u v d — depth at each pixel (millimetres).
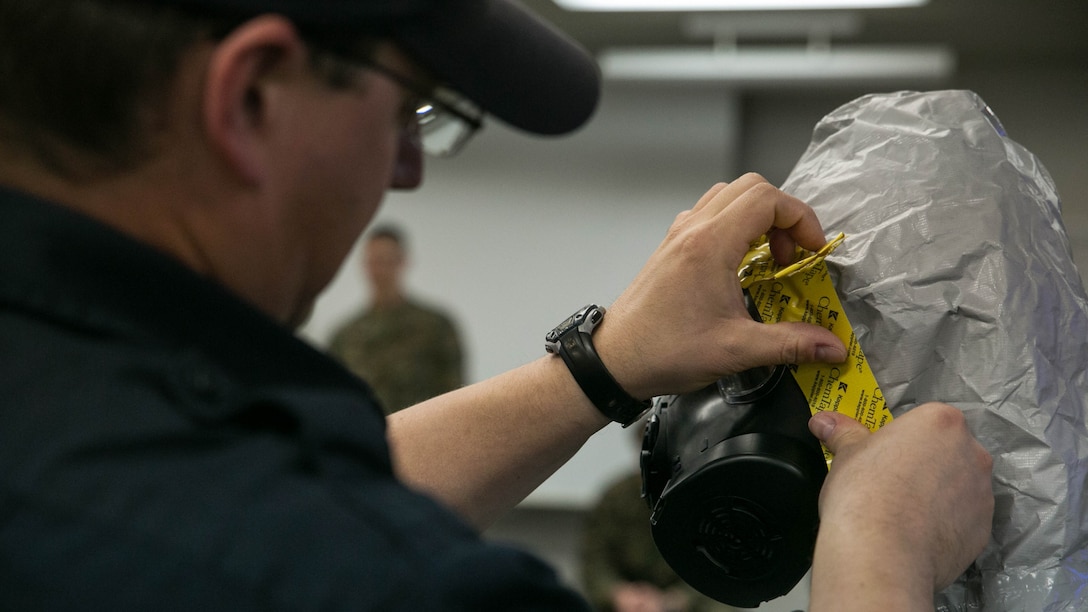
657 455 720
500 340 4727
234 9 400
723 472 650
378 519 379
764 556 660
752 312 700
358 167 458
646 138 4699
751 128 4945
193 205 423
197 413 385
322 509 371
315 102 432
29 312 391
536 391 750
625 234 4680
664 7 3979
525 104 501
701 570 683
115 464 365
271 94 417
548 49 517
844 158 742
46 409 374
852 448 608
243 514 361
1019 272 659
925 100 735
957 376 651
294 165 435
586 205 4707
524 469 758
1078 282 696
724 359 674
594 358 721
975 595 655
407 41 447
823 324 671
